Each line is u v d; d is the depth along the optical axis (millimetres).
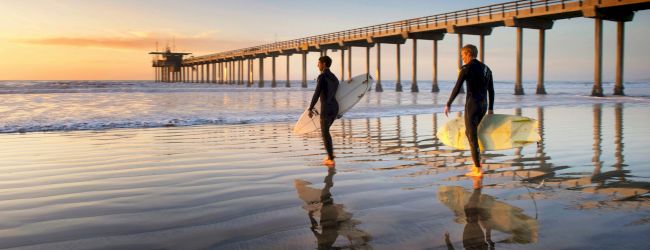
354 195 3568
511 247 2393
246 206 3254
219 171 4613
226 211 3119
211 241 2510
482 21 28453
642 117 11062
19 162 5176
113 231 2691
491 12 27953
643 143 6516
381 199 3432
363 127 9234
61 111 12703
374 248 2391
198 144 6730
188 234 2631
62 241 2518
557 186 3820
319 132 8289
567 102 18359
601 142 6641
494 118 4340
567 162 5000
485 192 3625
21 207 3236
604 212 3016
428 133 8164
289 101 18734
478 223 2814
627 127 8734
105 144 6746
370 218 2938
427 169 4684
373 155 5668
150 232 2670
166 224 2826
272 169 4719
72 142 6984
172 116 11516
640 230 2633
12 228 2746
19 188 3846
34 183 4055
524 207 3166
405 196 3518
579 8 23469
